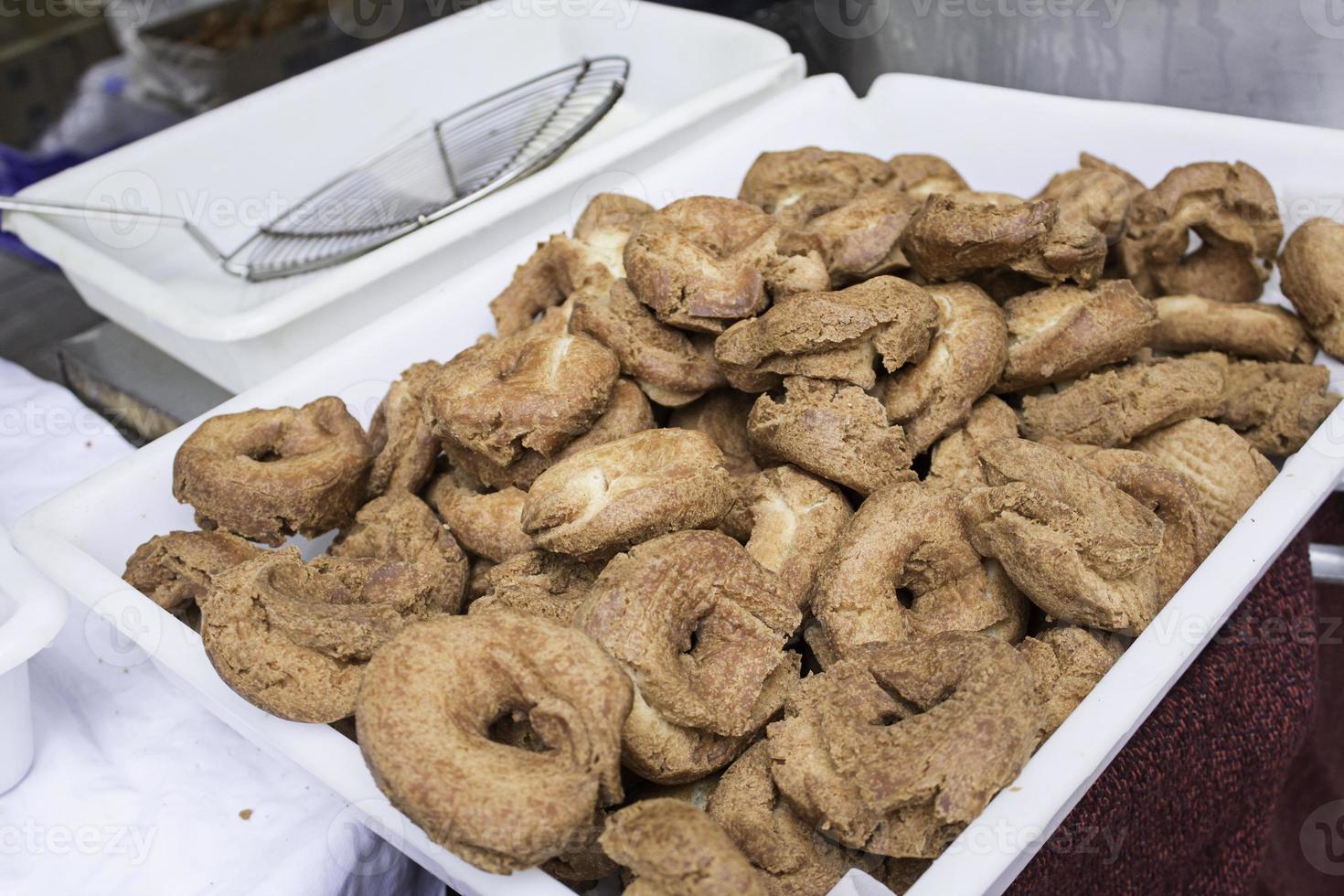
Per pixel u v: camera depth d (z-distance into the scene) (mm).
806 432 513
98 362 775
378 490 565
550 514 479
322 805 511
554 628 422
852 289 532
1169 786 505
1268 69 745
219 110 840
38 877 491
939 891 378
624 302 575
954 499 498
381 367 619
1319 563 726
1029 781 406
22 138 1197
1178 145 710
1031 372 563
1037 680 467
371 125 905
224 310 768
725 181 748
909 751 412
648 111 929
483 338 616
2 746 508
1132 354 575
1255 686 547
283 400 590
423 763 392
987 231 547
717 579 454
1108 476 520
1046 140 753
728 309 553
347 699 452
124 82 1239
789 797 435
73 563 515
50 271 922
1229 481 545
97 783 524
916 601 508
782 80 826
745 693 449
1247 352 627
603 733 402
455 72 937
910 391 539
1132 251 644
